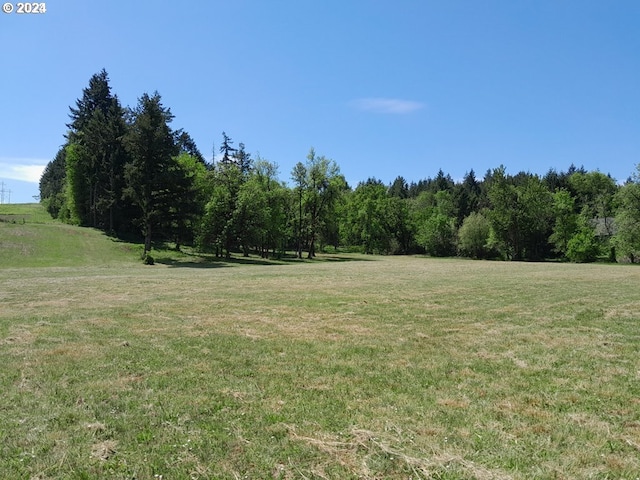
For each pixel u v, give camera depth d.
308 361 8.39
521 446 4.92
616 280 25.62
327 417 5.69
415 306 15.36
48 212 85.25
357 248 92.50
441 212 91.50
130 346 9.43
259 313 13.92
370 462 4.52
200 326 11.75
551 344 9.81
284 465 4.47
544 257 74.88
